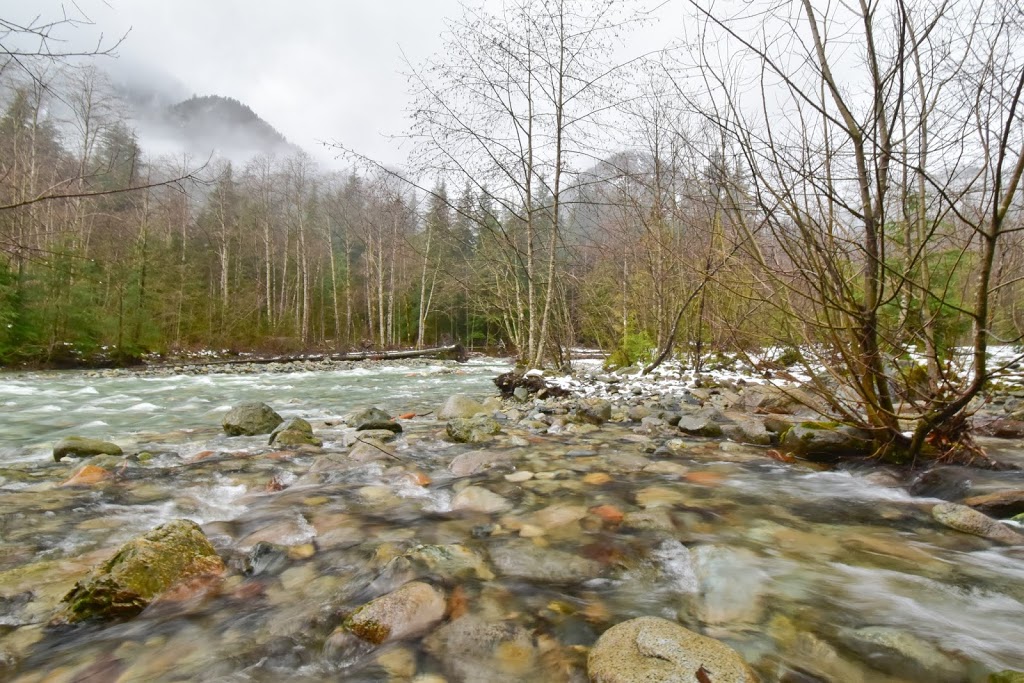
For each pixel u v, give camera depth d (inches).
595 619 73.2
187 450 194.5
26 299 668.7
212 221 1272.1
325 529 107.3
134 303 816.3
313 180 1562.5
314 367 800.9
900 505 121.9
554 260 381.1
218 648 67.2
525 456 175.6
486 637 68.4
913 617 73.5
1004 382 273.0
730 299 231.5
